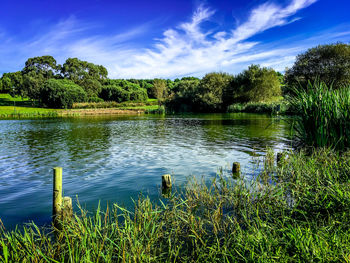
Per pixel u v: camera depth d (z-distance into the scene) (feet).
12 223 17.89
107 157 39.17
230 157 37.76
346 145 27.50
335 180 17.85
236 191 20.44
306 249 11.09
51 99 218.59
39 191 24.70
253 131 68.69
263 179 24.62
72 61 324.19
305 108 31.50
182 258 13.20
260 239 12.42
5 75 345.51
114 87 317.83
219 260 12.50
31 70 321.93
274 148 43.78
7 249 12.35
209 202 19.77
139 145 49.93
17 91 272.51
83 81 312.71
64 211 16.70
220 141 53.11
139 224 14.64
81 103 229.66
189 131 72.38
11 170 32.24
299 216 15.57
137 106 248.32
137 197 22.43
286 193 19.86
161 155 40.14
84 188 25.11
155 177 28.45
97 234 14.10
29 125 95.40
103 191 24.18
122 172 30.68
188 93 207.82
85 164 34.91
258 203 18.12
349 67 130.41
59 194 17.70
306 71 141.28
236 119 112.68
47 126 91.30
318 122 29.76
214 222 16.53
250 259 11.43
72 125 95.40
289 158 28.89
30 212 19.80
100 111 189.78
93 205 20.76
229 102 189.98
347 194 15.16
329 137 28.78
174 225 16.16
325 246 11.27
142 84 421.59
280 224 14.66
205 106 190.08
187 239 15.31
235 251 12.79
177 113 181.88
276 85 178.50
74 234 13.56
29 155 41.19
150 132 71.61
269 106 145.18
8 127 87.56
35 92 250.16
